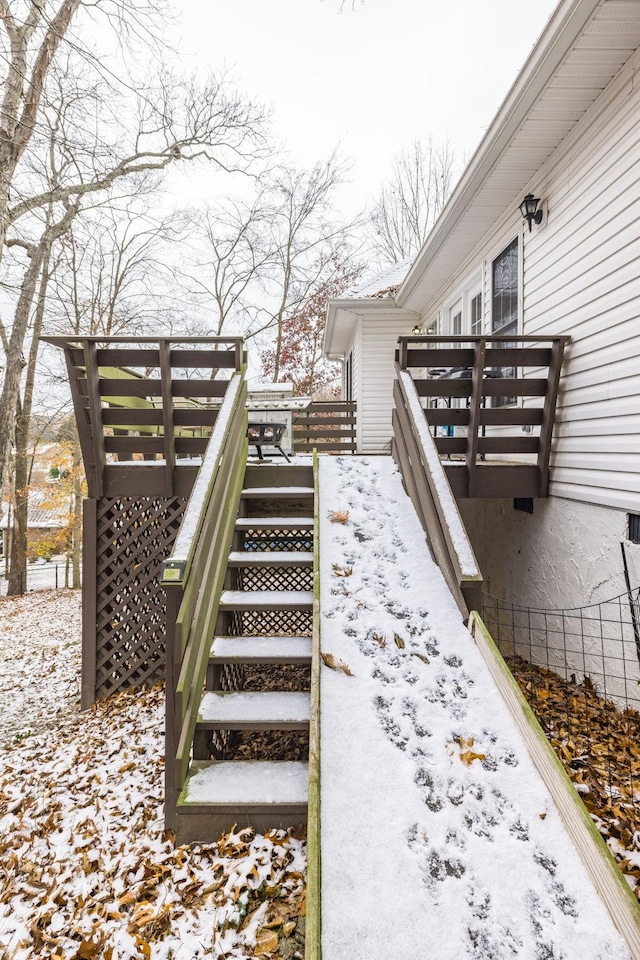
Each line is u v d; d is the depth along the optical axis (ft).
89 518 15.39
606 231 12.39
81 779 10.68
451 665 8.87
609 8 9.90
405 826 6.35
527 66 11.79
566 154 14.24
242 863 7.31
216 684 10.30
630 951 5.07
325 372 76.95
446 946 5.22
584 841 5.87
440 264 24.63
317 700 7.84
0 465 28.71
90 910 7.03
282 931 6.36
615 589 12.11
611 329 12.20
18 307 30.53
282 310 67.82
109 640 15.69
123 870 7.65
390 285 35.91
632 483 11.39
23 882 7.80
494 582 20.33
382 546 12.00
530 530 16.69
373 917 5.46
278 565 11.73
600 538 12.73
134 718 13.73
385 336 32.96
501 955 5.14
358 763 7.16
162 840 8.08
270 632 17.69
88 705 15.51
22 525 48.16
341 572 11.10
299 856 7.39
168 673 8.28
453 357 14.78
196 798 7.88
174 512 15.48
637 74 11.13
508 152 15.02
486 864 5.95
